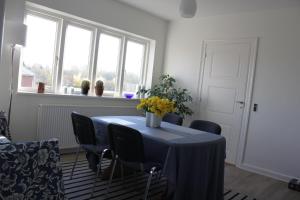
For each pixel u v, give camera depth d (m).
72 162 3.67
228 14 4.51
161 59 5.42
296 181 3.56
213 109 4.69
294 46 3.80
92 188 2.88
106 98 4.52
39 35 3.82
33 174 1.52
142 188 3.01
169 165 2.26
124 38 4.89
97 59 4.54
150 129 2.86
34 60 3.81
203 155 2.41
